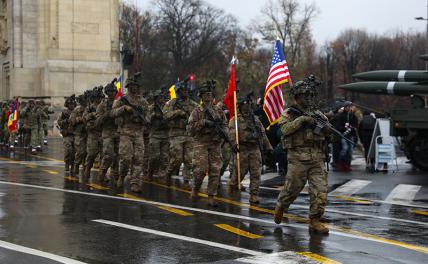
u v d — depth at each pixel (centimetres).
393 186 1602
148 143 1650
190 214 1114
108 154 1523
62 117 1780
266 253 809
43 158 2358
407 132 2019
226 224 1016
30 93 4156
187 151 1468
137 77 1403
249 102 1270
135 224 1009
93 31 4188
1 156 2441
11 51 4247
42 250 820
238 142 1249
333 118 2011
